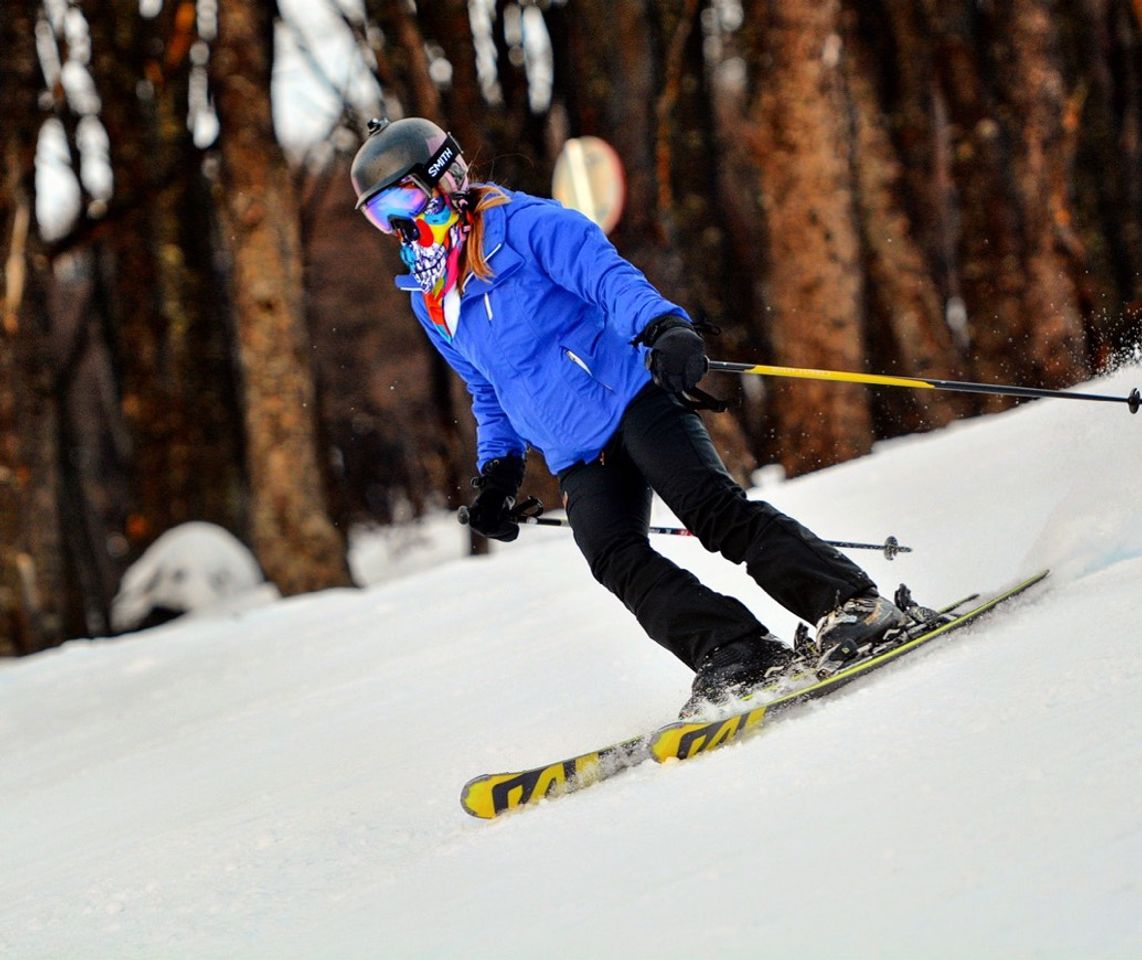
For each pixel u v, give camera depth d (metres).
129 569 65.06
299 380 52.81
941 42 62.59
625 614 22.30
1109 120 70.88
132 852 14.36
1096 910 6.64
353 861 11.80
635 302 12.31
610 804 10.84
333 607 36.84
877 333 65.44
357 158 13.30
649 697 15.55
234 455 66.75
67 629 72.50
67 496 74.06
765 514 13.00
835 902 7.49
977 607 13.11
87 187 71.62
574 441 13.34
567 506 13.82
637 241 56.47
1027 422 32.09
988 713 9.82
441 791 13.48
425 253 13.43
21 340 58.12
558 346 13.09
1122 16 72.88
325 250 97.75
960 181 62.12
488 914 9.01
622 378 13.02
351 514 104.75
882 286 63.50
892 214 63.50
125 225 65.56
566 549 34.62
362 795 14.17
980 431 33.91
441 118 57.16
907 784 8.88
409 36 56.56
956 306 75.75
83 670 34.97
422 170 13.05
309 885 11.42
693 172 68.81
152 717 25.84
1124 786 7.79
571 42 58.69
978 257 61.44
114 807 17.50
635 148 56.81
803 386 51.25
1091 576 13.53
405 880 10.52
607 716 15.00
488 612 27.08
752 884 8.06
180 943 10.71
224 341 66.69
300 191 71.12
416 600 32.59
